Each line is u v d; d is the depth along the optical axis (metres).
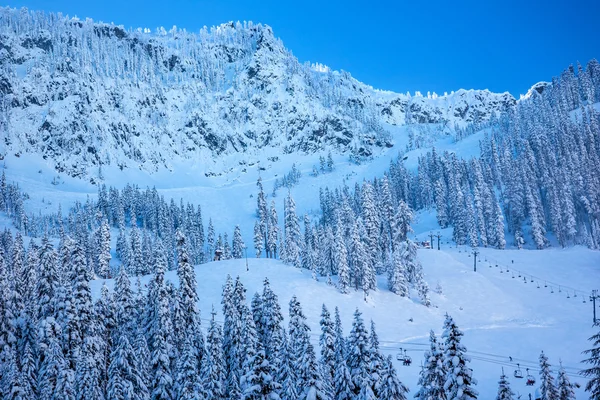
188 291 56.44
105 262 110.44
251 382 35.81
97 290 82.88
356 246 89.31
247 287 86.38
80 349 49.38
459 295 94.44
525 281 102.06
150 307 54.06
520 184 144.00
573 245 128.50
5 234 133.00
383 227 109.31
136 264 118.25
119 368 43.72
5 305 51.91
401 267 92.19
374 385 35.69
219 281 90.12
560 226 130.25
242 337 45.09
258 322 51.44
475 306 90.00
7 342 51.22
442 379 30.83
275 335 42.97
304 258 106.62
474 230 132.38
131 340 52.97
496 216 133.00
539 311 87.88
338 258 89.12
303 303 82.19
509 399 31.61
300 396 34.06
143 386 44.19
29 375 45.97
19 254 78.31
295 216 125.31
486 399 52.53
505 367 63.06
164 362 47.03
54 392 44.38
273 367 36.44
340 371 36.62
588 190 133.12
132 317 55.66
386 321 80.44
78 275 52.44
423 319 83.06
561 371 35.41
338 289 89.31
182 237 59.00
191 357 41.41
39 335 48.25
